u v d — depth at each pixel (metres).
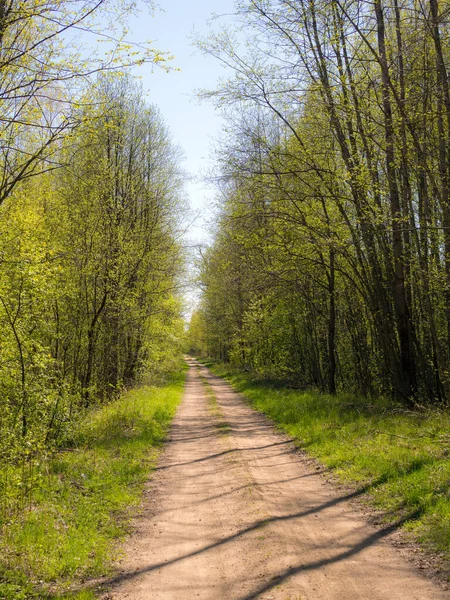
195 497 9.27
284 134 20.83
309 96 16.28
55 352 18.16
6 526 7.18
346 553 6.29
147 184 26.20
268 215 18.39
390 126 14.34
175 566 6.25
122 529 7.71
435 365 18.14
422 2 14.77
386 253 16.89
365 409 15.81
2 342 11.65
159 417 18.53
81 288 19.44
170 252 28.09
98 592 5.62
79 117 9.92
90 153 18.41
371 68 16.14
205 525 7.71
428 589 5.24
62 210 17.98
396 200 15.76
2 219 13.21
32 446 10.23
